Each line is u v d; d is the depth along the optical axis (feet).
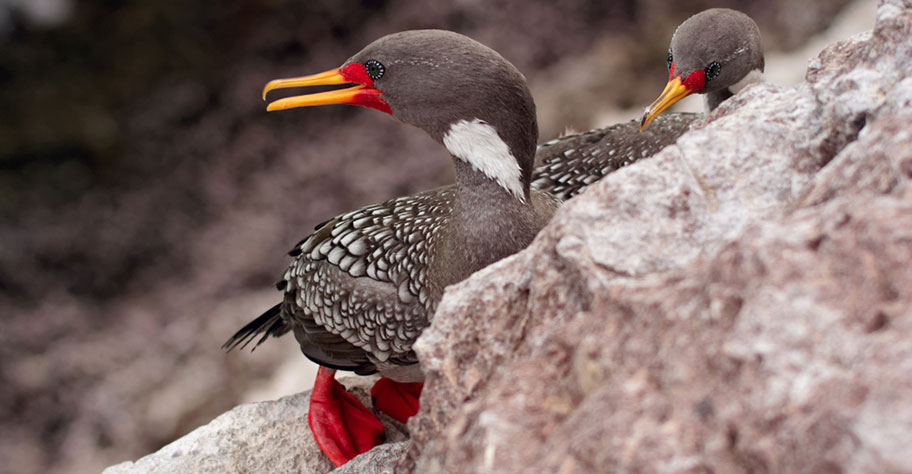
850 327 8.65
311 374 42.75
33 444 50.42
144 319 55.36
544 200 22.36
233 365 48.88
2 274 57.16
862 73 12.81
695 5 61.93
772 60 56.70
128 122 63.93
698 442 8.95
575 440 9.62
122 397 50.65
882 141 10.52
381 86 20.18
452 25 65.21
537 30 63.52
